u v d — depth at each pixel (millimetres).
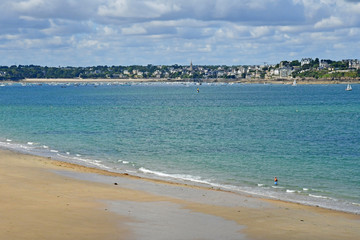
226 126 76688
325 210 23203
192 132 66500
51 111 114000
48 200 21969
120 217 19641
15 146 47562
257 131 68625
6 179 26766
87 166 36094
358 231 19078
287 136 61844
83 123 80438
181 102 166375
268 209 22484
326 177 33625
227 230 18359
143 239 16672
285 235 17938
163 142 54125
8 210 19516
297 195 27734
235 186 30047
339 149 49219
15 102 161375
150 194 25125
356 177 33688
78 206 21141
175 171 35375
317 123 83188
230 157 42781
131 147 49250
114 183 28000
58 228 17406
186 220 19703
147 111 117062
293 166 38219
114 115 101688
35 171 30531
